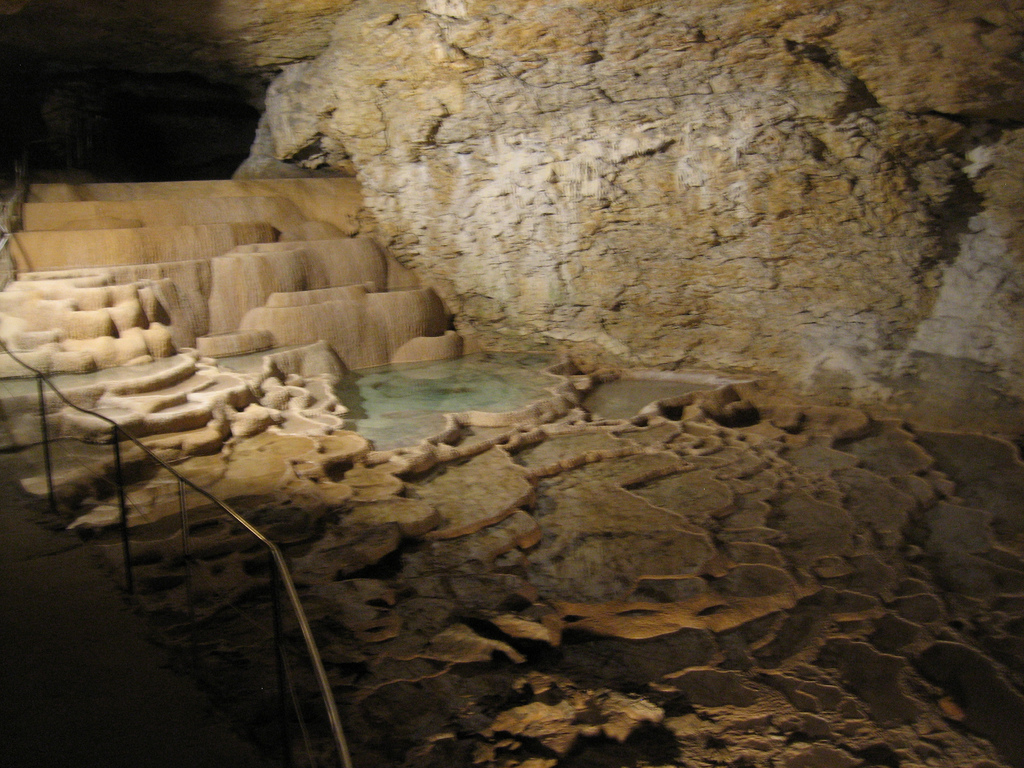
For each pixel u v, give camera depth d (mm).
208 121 14906
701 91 9562
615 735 4316
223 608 4770
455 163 11539
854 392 9633
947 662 5062
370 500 6652
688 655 5121
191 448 7258
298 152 12844
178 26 10422
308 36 10992
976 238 9406
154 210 10781
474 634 4953
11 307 8367
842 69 8828
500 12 8898
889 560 6234
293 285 10977
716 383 10680
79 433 6996
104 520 5527
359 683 4418
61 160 13375
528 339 12375
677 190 10227
